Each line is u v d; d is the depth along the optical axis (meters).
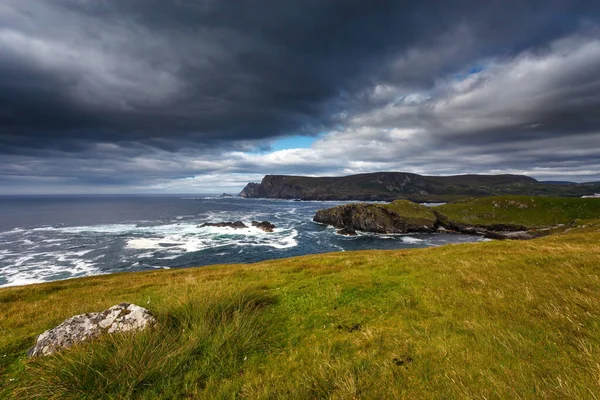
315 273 15.77
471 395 4.20
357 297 9.87
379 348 6.07
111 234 78.62
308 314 8.69
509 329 6.21
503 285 9.39
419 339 6.37
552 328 6.14
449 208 112.44
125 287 18.12
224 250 61.03
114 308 7.79
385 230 93.00
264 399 4.60
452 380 4.63
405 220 95.88
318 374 5.15
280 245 68.38
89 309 10.73
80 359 5.68
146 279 21.86
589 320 6.23
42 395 5.07
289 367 5.68
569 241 20.77
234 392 4.91
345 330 7.35
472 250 17.81
